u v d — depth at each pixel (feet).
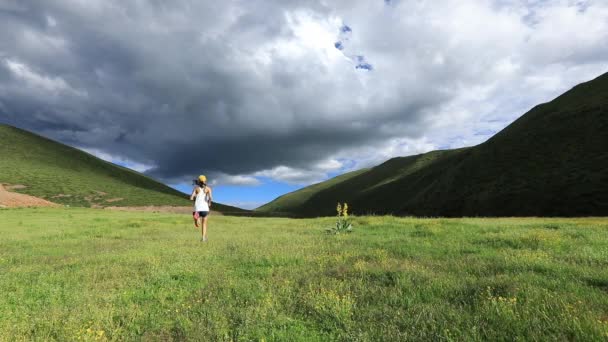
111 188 392.47
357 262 25.64
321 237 43.04
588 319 13.21
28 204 162.09
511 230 45.27
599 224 55.06
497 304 15.51
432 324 14.19
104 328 15.14
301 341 13.64
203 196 43.65
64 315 16.46
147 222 78.54
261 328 14.70
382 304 16.90
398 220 69.15
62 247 39.58
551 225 52.75
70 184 361.71
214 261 28.43
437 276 21.11
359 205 553.23
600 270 21.25
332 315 15.66
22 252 35.83
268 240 41.01
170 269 25.39
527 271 21.71
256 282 21.62
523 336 12.66
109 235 52.29
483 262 24.56
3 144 441.27
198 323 15.24
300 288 19.89
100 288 21.26
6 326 15.15
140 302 18.93
